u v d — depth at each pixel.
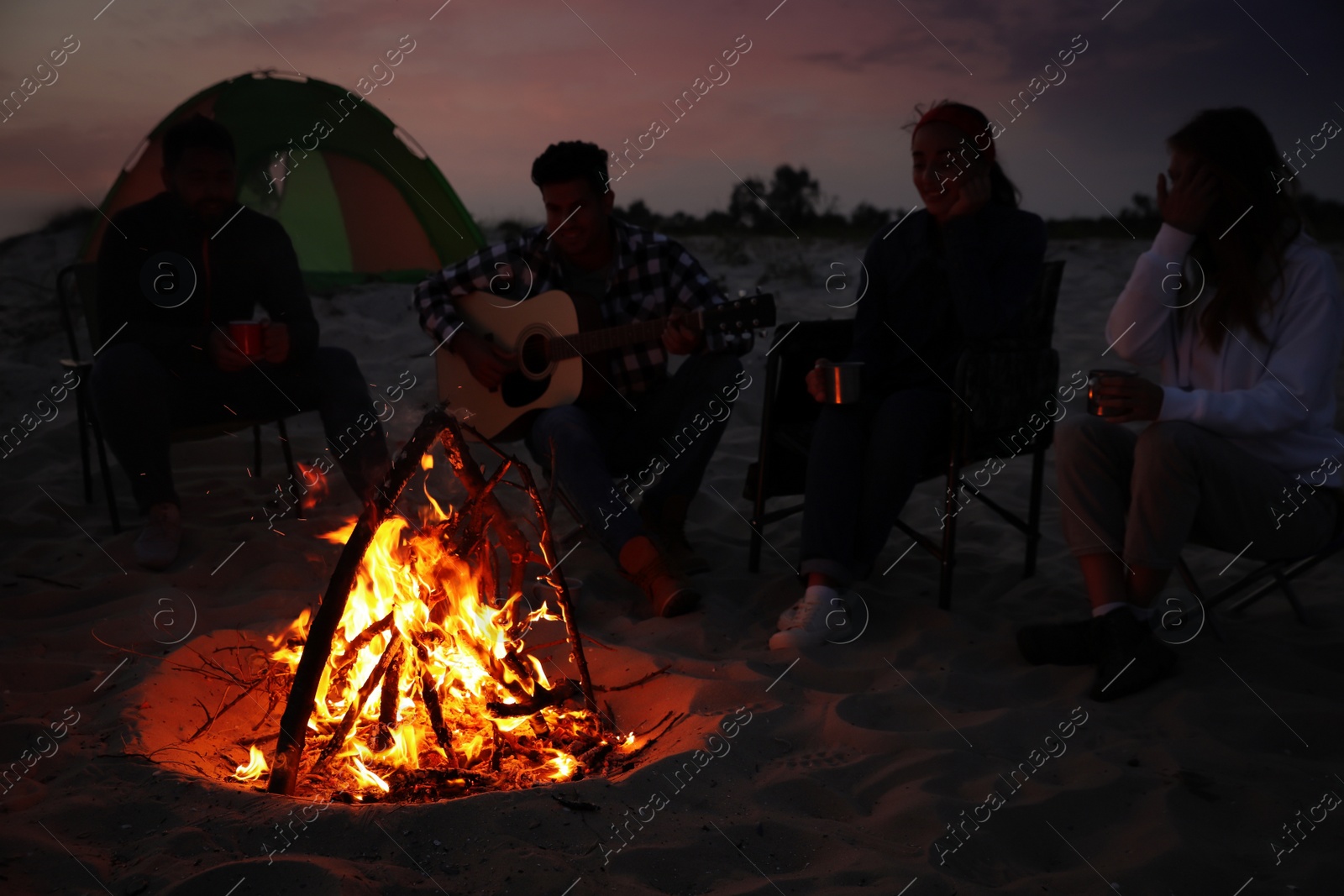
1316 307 2.53
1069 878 1.75
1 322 6.24
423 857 1.68
